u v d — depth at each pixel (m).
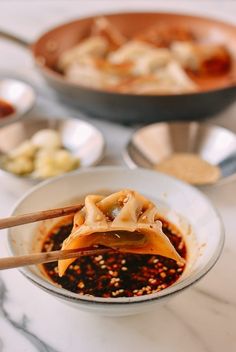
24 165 0.48
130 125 0.56
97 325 0.35
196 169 0.48
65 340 0.34
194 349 0.34
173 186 0.41
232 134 0.50
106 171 0.41
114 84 0.60
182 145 0.51
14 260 0.33
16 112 0.56
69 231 0.40
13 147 0.51
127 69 0.61
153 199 0.41
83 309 0.33
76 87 0.51
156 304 0.32
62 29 0.65
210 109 0.53
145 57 0.63
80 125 0.52
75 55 0.63
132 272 0.37
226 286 0.38
